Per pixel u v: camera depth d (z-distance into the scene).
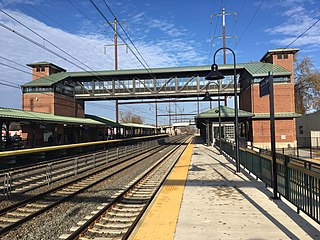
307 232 5.52
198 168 15.76
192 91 44.81
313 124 40.56
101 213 7.52
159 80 45.56
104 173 15.70
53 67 47.59
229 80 44.50
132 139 47.03
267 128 38.22
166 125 122.38
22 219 7.21
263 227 5.84
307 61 53.84
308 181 6.20
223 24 45.97
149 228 5.89
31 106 40.38
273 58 41.44
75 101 46.41
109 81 46.00
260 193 9.03
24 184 12.20
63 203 9.10
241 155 16.67
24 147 31.53
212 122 39.44
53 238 6.18
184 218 6.54
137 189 11.14
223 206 7.52
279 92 38.84
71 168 16.59
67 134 41.41
